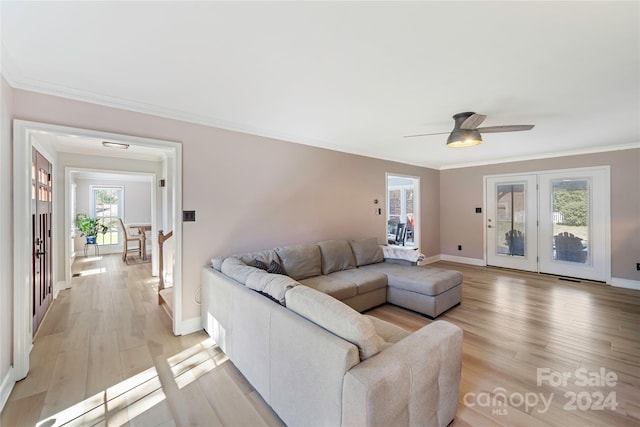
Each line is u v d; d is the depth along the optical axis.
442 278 3.30
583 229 4.61
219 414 1.70
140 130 2.55
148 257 6.94
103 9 1.34
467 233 6.00
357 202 4.57
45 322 3.01
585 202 4.58
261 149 3.38
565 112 2.79
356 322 1.30
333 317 1.37
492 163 5.59
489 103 2.57
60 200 4.23
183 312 2.79
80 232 7.35
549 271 4.97
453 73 2.01
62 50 1.70
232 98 2.44
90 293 4.04
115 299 3.78
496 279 4.70
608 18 1.41
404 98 2.45
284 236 3.62
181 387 1.95
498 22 1.45
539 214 5.05
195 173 2.88
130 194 8.12
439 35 1.57
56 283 3.93
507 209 5.44
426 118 2.97
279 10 1.36
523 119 3.01
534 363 2.23
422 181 5.93
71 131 2.23
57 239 4.14
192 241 2.86
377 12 1.38
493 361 2.25
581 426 1.60
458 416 1.66
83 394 1.87
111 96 2.37
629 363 2.22
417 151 4.64
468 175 5.96
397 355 1.31
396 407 1.20
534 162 5.07
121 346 2.51
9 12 1.35
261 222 3.39
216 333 2.51
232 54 1.76
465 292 4.03
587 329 2.82
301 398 1.44
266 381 1.74
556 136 3.73
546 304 3.54
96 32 1.53
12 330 1.97
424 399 1.36
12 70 1.89
